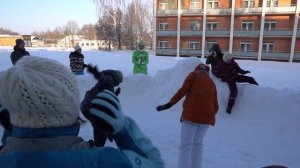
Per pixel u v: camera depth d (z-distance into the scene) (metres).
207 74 3.55
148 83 7.62
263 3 33.06
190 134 3.40
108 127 0.87
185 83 3.42
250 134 5.33
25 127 0.79
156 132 5.28
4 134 0.98
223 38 36.12
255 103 6.18
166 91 7.20
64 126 0.82
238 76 6.61
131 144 0.97
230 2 35.22
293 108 5.67
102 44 52.84
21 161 0.75
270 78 14.74
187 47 38.12
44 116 0.78
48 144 0.79
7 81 0.76
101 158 0.83
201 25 36.97
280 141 5.02
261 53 33.69
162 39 39.38
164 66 19.53
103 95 0.89
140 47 9.50
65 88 0.79
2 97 0.77
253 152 4.45
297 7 31.48
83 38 77.88
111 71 3.59
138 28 50.16
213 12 35.81
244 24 35.03
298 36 31.89
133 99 7.42
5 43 66.38
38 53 25.23
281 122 5.62
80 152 0.81
